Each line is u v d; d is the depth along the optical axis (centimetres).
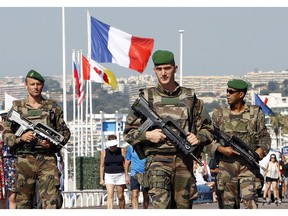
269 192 3173
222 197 1418
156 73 1132
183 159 1126
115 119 3884
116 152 2131
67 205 2811
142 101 1132
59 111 1348
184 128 1125
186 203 1132
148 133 1115
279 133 8762
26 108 1332
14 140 1318
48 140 1321
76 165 3956
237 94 1407
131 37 2773
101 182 2158
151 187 1121
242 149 1393
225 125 1406
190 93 1137
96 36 2792
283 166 3666
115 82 3145
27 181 1327
